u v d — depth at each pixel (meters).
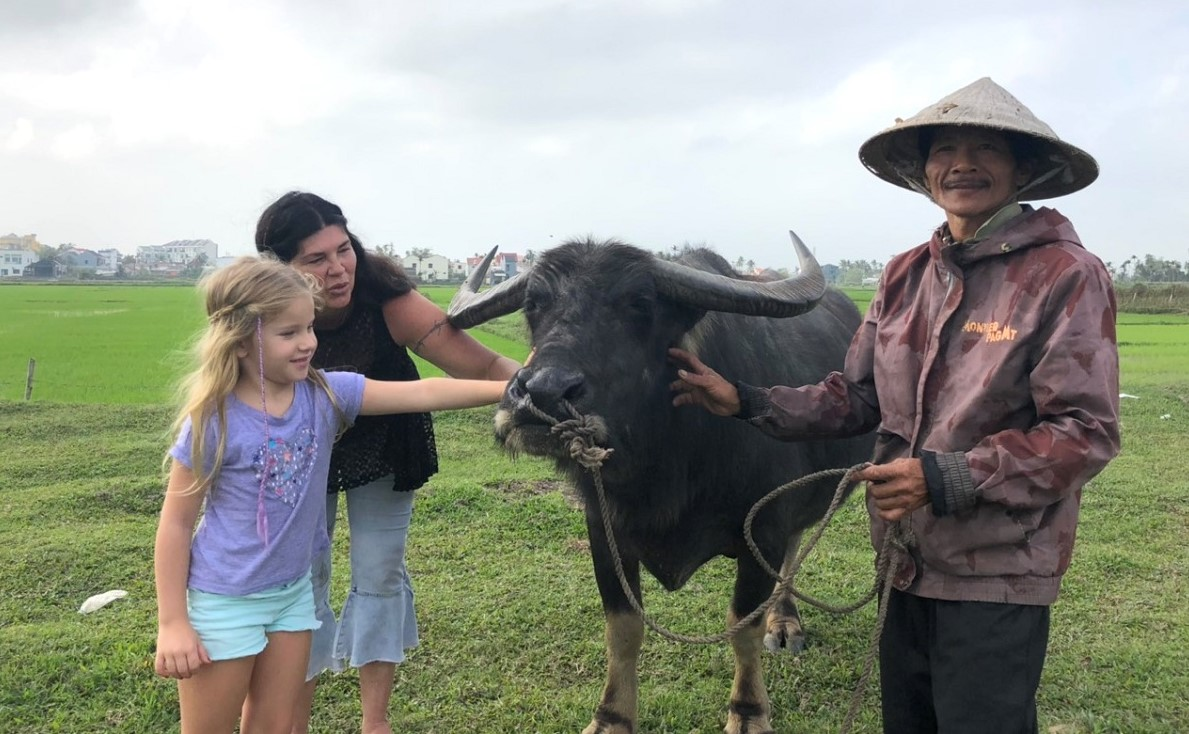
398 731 3.76
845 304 5.89
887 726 2.73
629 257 3.28
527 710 3.95
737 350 3.84
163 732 3.72
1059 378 2.17
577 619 4.87
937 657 2.45
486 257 4.45
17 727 3.74
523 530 6.55
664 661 4.45
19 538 6.44
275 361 2.61
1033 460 2.15
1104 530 6.42
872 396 2.87
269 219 3.04
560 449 2.92
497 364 3.55
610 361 3.11
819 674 4.32
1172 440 10.07
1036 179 2.55
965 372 2.36
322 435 2.79
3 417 11.63
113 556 6.00
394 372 3.53
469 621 4.84
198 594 2.58
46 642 4.50
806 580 5.51
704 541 3.76
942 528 2.37
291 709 2.82
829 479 4.43
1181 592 5.15
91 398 15.88
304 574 2.80
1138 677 4.10
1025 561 2.29
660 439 3.41
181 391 2.61
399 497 3.48
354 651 3.39
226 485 2.60
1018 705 2.32
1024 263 2.30
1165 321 41.78
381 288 3.38
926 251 2.65
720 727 3.87
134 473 8.77
